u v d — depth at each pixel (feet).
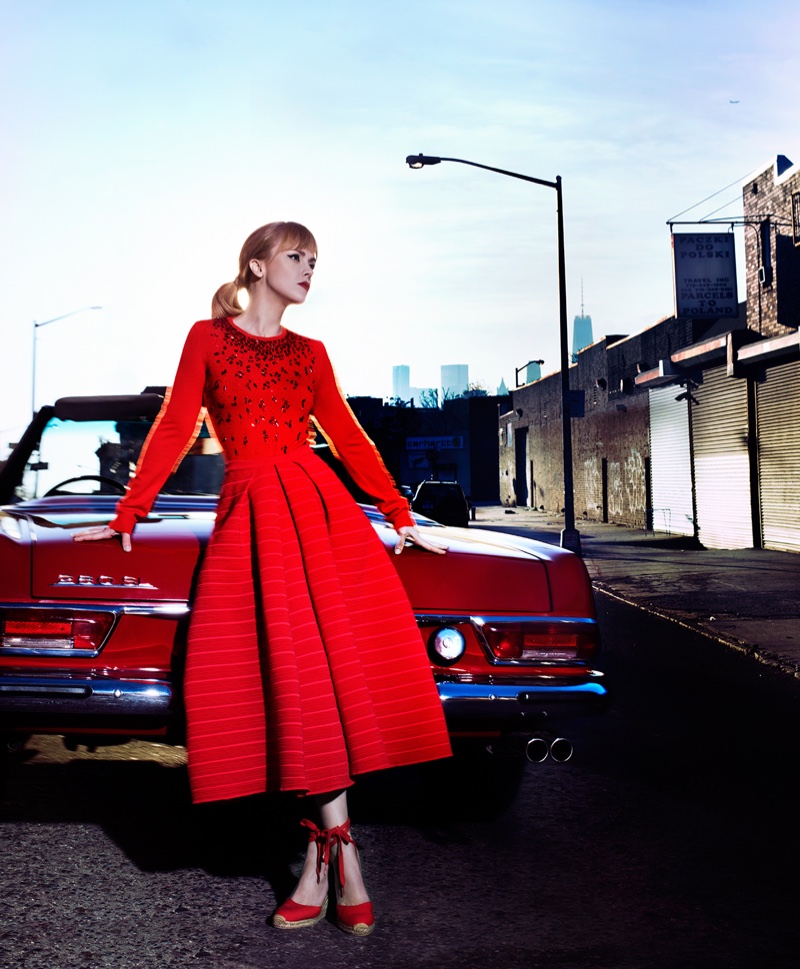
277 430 9.93
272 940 9.34
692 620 35.65
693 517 85.35
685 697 22.61
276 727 9.14
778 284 67.77
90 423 15.16
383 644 9.80
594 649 11.73
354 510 10.05
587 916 10.09
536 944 9.41
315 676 9.32
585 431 129.08
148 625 10.72
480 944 9.39
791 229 67.10
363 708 9.41
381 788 14.64
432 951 9.21
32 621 10.53
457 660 11.23
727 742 18.12
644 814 13.60
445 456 256.93
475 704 11.11
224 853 11.57
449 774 14.14
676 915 10.14
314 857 9.69
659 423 95.40
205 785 9.18
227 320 10.07
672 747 17.70
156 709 10.54
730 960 9.13
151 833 12.20
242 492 9.82
